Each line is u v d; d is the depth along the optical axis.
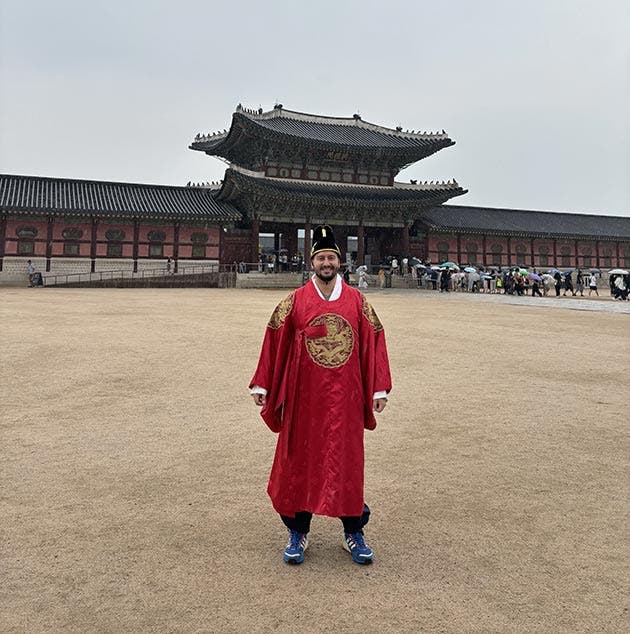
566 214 68.38
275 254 56.25
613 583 3.54
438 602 3.32
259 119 52.12
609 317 22.47
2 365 10.27
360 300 4.07
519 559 3.84
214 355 11.85
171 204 48.09
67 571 3.59
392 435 6.68
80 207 43.78
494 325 18.88
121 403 7.91
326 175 54.03
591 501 4.84
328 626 3.07
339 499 3.67
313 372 3.84
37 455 5.77
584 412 7.81
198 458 5.80
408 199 51.91
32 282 41.97
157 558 3.78
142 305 24.33
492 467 5.65
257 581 3.54
